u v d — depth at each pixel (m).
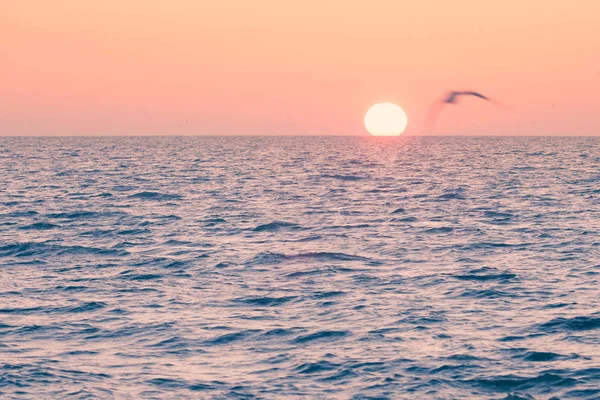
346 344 35.44
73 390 29.75
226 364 32.78
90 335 37.19
